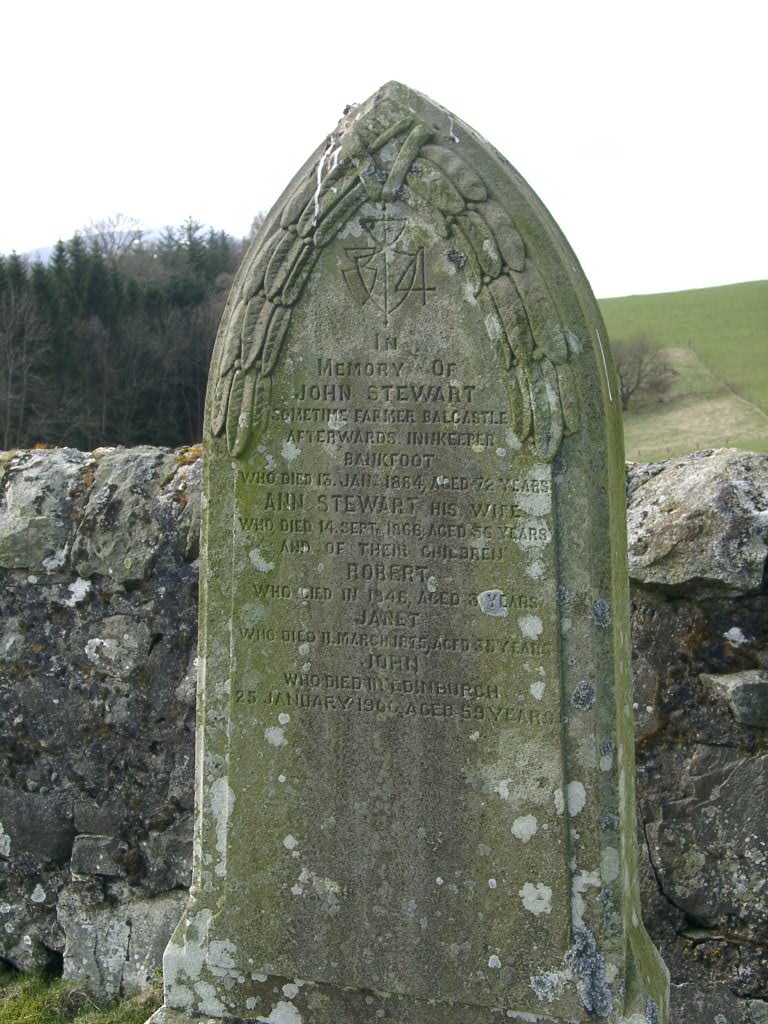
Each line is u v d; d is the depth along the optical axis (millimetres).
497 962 3672
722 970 4590
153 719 5211
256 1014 3930
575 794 3588
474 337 3539
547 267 3486
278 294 3699
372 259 3611
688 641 4629
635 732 4684
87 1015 5004
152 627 5188
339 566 3730
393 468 3650
